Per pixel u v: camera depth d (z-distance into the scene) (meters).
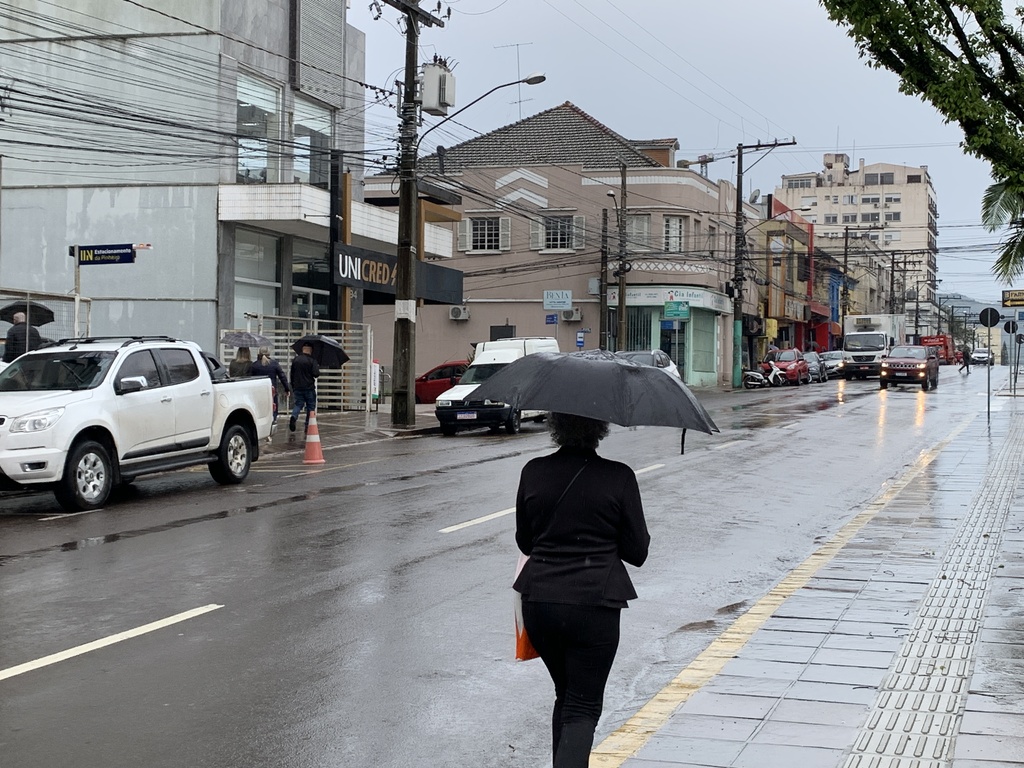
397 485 15.38
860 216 150.75
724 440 22.31
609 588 4.20
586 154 51.00
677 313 47.88
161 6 26.69
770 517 12.93
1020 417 28.78
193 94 26.64
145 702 6.05
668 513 13.06
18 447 12.59
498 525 11.94
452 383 37.19
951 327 138.00
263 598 8.53
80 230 27.67
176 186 27.08
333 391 30.84
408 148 25.97
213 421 15.34
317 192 27.31
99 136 27.36
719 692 6.04
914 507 13.18
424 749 5.42
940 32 10.40
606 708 6.15
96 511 13.16
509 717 5.93
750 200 69.19
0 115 27.31
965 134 10.52
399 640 7.39
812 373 56.28
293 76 29.27
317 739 5.52
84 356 14.09
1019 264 11.73
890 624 7.57
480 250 49.62
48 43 27.44
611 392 4.28
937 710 5.66
